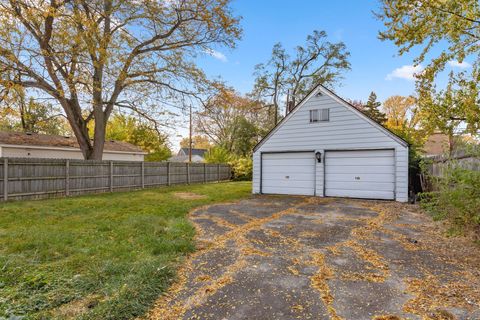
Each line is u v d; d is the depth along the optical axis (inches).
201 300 104.2
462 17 199.5
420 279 122.3
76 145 665.0
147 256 147.0
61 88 429.7
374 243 177.2
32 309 92.8
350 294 108.7
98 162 465.7
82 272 124.7
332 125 416.5
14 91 402.0
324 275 127.0
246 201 373.7
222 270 132.8
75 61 415.5
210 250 162.6
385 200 377.1
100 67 445.4
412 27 210.4
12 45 382.9
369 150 390.3
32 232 186.5
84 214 261.9
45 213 262.4
